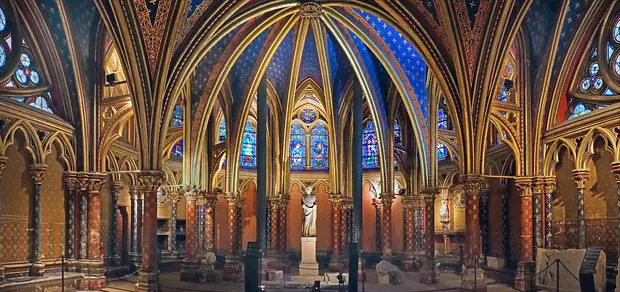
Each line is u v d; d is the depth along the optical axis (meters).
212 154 30.98
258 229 27.94
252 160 39.41
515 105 22.89
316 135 40.41
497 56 20.56
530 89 22.88
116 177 28.00
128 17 19.52
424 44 21.48
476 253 21.11
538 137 22.70
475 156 21.28
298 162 40.16
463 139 21.42
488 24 20.06
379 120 31.14
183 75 21.20
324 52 29.47
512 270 26.17
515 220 27.05
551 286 21.16
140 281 20.56
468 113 21.22
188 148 27.38
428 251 26.86
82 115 22.94
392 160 31.64
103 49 23.45
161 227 34.38
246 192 38.94
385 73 31.50
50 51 21.91
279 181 33.50
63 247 22.73
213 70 26.59
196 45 21.17
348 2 23.72
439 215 35.09
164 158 31.20
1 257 19.59
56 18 21.59
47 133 21.55
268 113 35.22
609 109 19.06
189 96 26.97
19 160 20.52
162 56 20.34
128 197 29.95
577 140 20.98
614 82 19.92
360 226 27.55
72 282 22.03
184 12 20.20
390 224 31.55
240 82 29.36
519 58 23.02
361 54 29.08
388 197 31.48
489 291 22.52
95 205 23.14
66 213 22.94
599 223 20.23
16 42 20.52
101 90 23.45
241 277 27.55
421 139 27.69
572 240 21.69
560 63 22.11
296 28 28.02
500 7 19.55
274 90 32.78
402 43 26.73
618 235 18.47
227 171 29.39
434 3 20.69
